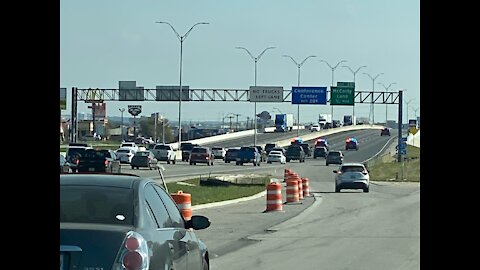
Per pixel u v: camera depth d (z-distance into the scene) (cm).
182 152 8738
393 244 1884
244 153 8362
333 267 1485
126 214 796
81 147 5550
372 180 6091
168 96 8956
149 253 757
